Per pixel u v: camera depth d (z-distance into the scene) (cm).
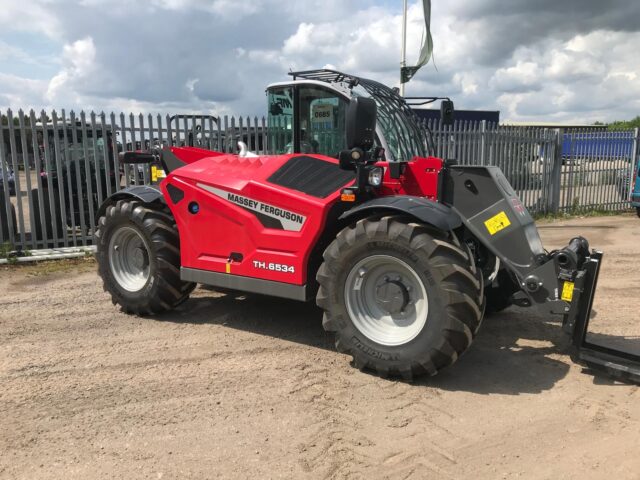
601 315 503
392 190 406
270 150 600
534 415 315
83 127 819
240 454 277
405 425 304
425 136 578
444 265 327
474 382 358
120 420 312
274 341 434
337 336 375
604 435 294
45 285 627
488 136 1155
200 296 559
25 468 267
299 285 394
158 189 504
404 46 1260
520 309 512
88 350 419
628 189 1389
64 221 820
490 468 265
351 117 360
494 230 366
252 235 411
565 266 347
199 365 389
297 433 296
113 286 505
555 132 1253
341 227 398
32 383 360
